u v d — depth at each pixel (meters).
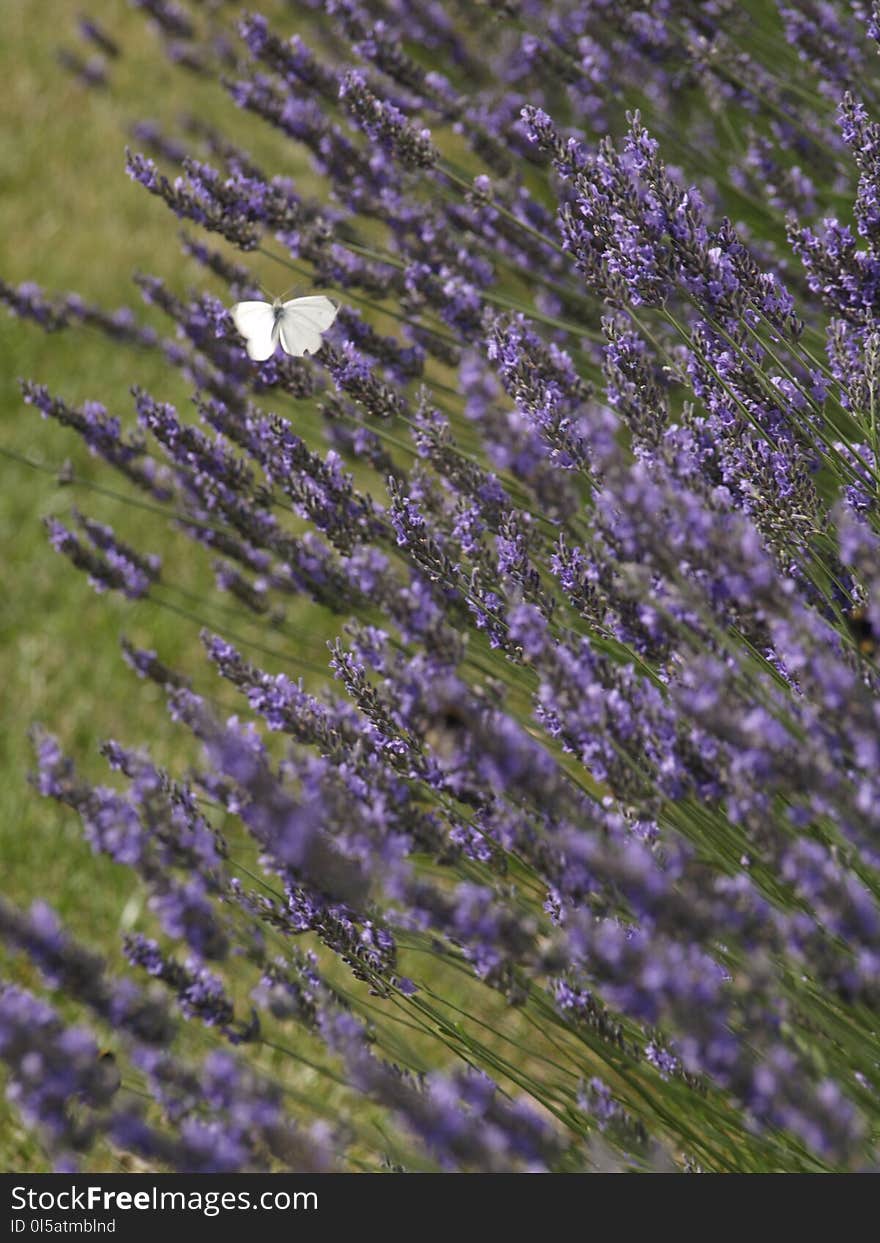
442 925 3.85
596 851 3.82
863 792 3.84
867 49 4.19
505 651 3.98
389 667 3.87
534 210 4.20
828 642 3.88
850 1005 3.85
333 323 4.11
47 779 3.86
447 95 4.23
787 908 3.94
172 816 3.87
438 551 3.98
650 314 4.17
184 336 4.16
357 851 3.85
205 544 4.15
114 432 4.13
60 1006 4.17
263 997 3.87
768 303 4.00
